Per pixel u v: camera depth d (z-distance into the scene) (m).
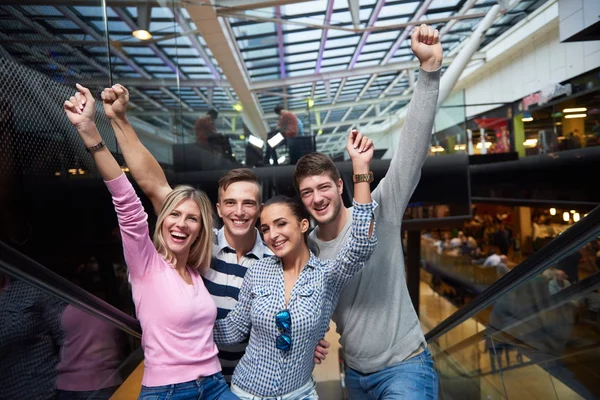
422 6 4.64
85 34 2.25
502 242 12.86
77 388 1.77
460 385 3.44
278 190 4.99
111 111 2.07
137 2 3.28
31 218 1.64
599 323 2.20
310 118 5.09
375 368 2.05
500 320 2.99
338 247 2.07
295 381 1.78
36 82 1.73
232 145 4.88
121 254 2.51
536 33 8.25
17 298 1.38
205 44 4.61
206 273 2.17
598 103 6.96
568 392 2.43
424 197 5.57
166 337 1.75
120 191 1.70
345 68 5.06
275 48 4.82
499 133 10.41
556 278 2.57
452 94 5.69
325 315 1.84
